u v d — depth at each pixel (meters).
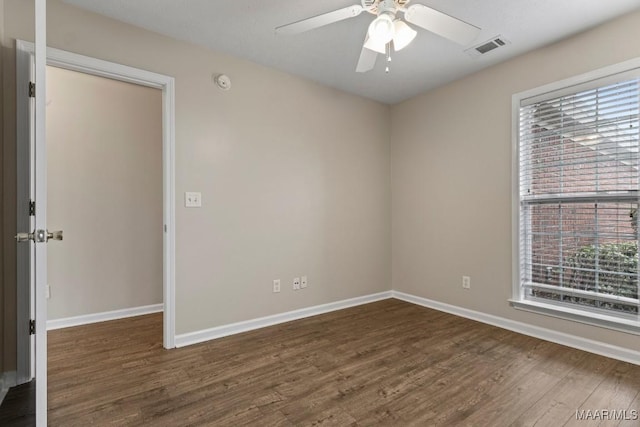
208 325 2.74
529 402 1.83
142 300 3.45
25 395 1.90
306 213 3.36
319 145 3.45
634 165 2.28
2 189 1.93
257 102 3.01
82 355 2.43
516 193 2.88
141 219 3.46
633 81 2.26
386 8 1.82
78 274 3.11
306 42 2.63
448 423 1.66
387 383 2.04
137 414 1.73
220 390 1.96
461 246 3.32
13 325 1.96
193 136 2.66
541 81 2.71
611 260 2.40
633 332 2.26
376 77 3.29
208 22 2.37
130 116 3.42
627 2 2.11
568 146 2.60
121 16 2.29
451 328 2.98
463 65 3.02
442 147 3.50
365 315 3.37
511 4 2.12
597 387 1.97
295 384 2.03
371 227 3.90
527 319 2.83
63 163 3.06
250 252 2.98
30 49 2.01
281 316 3.17
